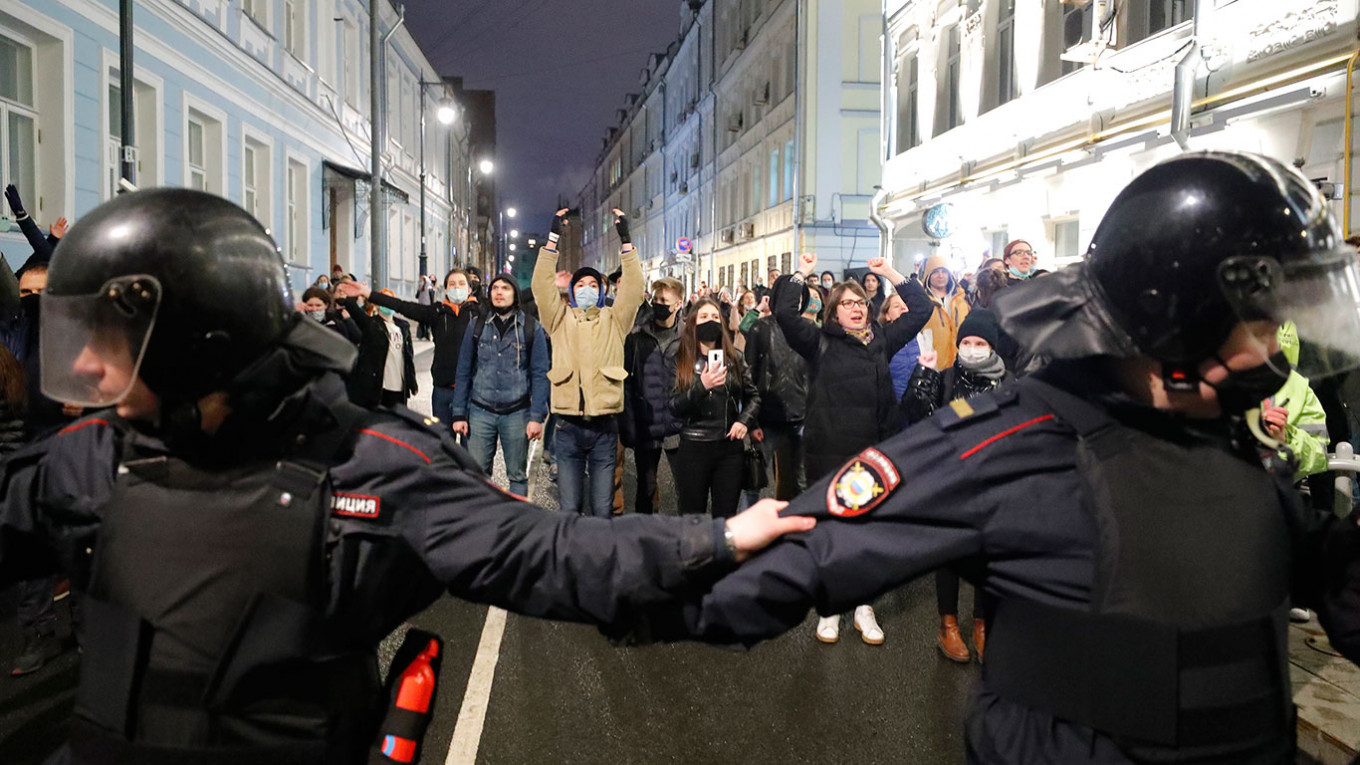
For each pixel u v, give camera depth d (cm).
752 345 605
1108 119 1030
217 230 144
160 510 147
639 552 162
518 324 678
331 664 151
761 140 3167
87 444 160
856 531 161
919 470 159
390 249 2916
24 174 980
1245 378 145
